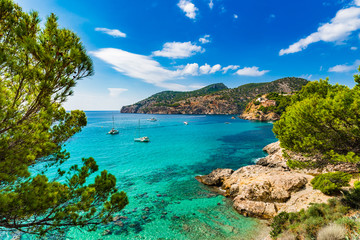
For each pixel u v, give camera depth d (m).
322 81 21.06
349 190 12.93
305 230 9.73
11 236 12.74
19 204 4.19
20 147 4.87
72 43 4.93
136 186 23.77
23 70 4.34
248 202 17.16
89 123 131.50
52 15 4.82
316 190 15.99
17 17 4.61
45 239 7.02
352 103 7.82
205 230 14.19
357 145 9.28
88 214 5.34
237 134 75.06
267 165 29.98
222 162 35.78
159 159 38.06
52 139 7.16
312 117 9.80
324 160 10.55
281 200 17.03
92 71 5.39
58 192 5.16
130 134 76.56
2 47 4.39
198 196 20.59
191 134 76.38
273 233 11.59
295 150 11.56
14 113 4.52
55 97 4.95
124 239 13.20
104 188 6.12
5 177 4.27
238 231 13.95
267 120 134.12
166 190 22.41
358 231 7.98
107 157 39.69
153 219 15.80
